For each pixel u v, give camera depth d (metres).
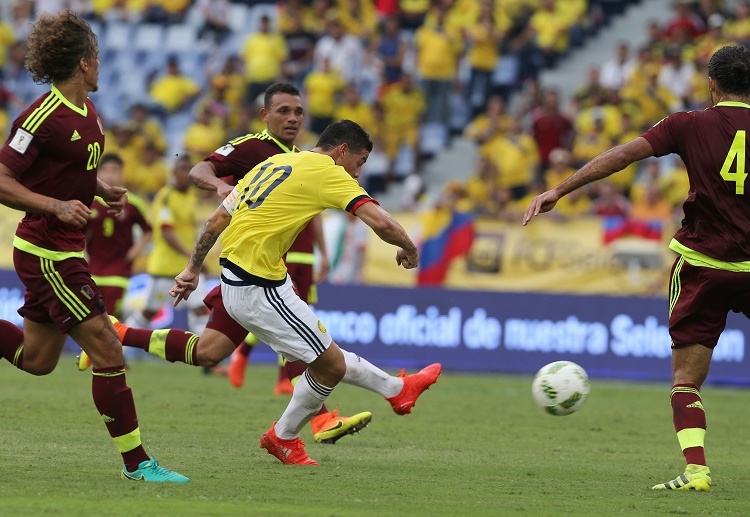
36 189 21.19
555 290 59.31
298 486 22.47
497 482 24.45
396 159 76.94
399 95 76.75
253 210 24.03
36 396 39.72
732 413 44.47
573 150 71.69
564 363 27.47
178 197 53.09
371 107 77.25
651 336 57.44
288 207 23.83
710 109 24.00
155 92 84.12
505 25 80.94
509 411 41.88
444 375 59.09
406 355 59.66
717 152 23.52
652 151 23.80
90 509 18.75
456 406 43.09
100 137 21.86
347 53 78.94
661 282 58.09
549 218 59.66
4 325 22.95
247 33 88.06
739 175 23.45
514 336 58.81
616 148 23.86
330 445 29.89
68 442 27.98
